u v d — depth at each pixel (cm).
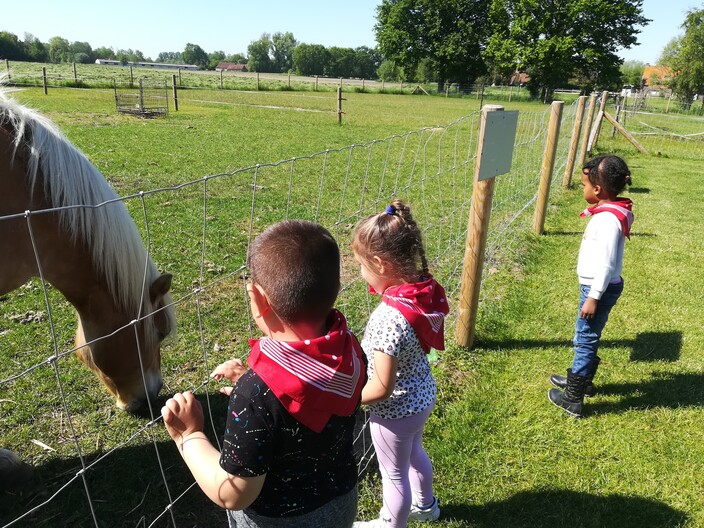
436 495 246
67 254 228
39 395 296
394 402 185
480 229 338
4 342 344
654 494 252
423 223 643
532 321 425
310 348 116
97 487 240
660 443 288
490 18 4894
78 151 229
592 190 289
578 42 4466
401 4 5216
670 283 522
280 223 126
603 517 238
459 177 952
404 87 5069
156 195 699
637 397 330
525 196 800
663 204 843
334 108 2370
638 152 1348
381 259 172
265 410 113
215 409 298
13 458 235
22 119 212
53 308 394
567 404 309
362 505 238
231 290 442
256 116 1833
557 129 602
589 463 271
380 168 1004
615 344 397
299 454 121
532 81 4719
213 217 625
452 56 5147
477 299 361
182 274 462
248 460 113
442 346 185
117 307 242
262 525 129
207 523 225
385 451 194
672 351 389
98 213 225
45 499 231
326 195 779
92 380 313
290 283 114
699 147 1434
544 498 247
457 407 309
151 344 251
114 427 276
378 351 171
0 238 207
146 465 254
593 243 283
